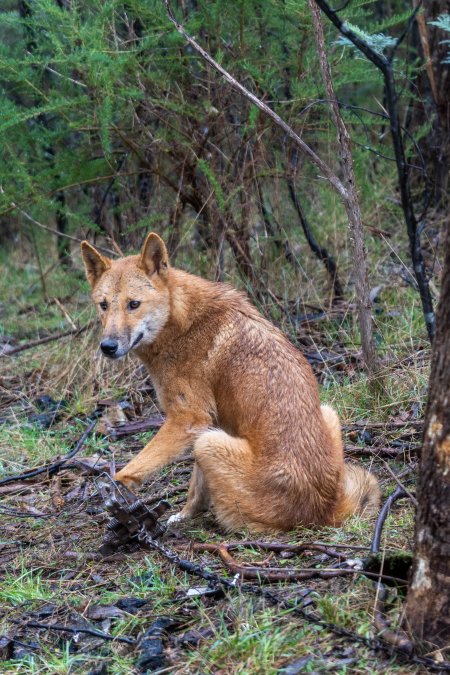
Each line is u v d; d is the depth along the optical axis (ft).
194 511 30.71
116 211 49.21
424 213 28.43
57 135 45.91
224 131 45.14
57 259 61.77
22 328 54.39
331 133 45.93
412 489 29.43
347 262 49.98
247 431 28.71
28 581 25.72
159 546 25.90
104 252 53.52
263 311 45.55
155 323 30.89
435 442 18.51
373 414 36.19
